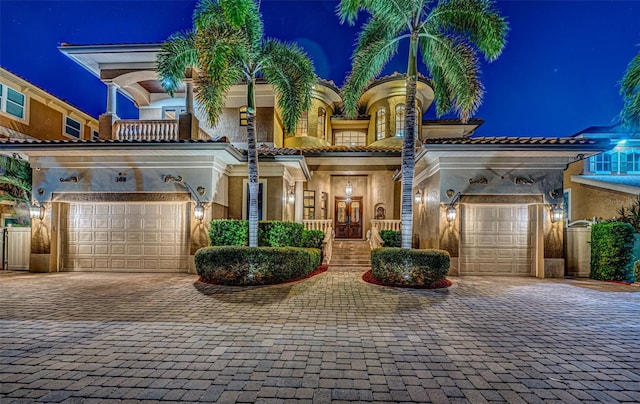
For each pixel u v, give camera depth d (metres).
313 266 10.38
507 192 10.59
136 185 10.82
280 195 12.80
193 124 12.51
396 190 16.78
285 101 9.42
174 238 10.99
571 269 10.59
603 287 8.87
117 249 11.10
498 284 9.17
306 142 17.66
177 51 9.26
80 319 5.67
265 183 12.85
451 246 10.70
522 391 3.39
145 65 13.30
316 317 5.86
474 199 10.69
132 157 10.80
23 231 11.45
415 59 9.09
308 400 3.18
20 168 12.10
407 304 6.82
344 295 7.54
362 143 20.14
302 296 7.41
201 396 3.23
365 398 3.23
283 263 8.84
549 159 10.51
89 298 7.20
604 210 13.51
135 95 15.75
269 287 8.34
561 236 10.41
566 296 7.70
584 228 10.66
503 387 3.46
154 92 16.30
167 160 10.80
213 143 9.96
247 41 8.93
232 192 12.77
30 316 5.84
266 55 9.25
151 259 11.04
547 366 3.97
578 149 9.65
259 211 12.78
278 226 10.17
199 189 10.73
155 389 3.36
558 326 5.48
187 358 4.10
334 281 9.18
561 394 3.34
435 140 10.41
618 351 4.45
